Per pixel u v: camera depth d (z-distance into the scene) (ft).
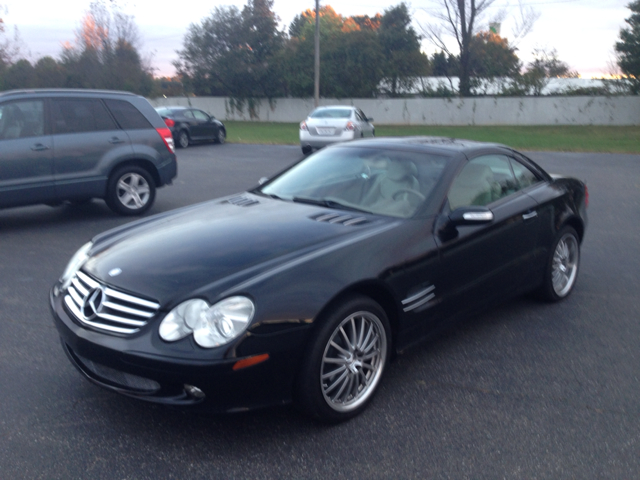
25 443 9.58
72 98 26.08
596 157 55.31
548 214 15.17
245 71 134.62
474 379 11.90
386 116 122.21
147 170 28.68
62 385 11.51
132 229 12.65
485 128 105.09
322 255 10.14
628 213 28.76
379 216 12.22
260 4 137.28
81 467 8.99
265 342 9.00
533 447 9.56
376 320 10.61
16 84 133.28
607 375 12.09
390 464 9.11
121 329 9.40
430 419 10.39
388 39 133.18
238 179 39.68
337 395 10.07
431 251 11.60
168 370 8.79
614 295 17.02
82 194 26.30
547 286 15.75
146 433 9.91
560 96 111.24
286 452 9.38
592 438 9.82
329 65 126.00
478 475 8.84
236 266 9.90
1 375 11.89
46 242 22.90
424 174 13.14
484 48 123.95
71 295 10.62
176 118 66.03
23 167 24.38
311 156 15.79
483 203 13.56
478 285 13.01
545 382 11.78
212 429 10.03
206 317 8.93
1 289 17.22
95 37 140.87
